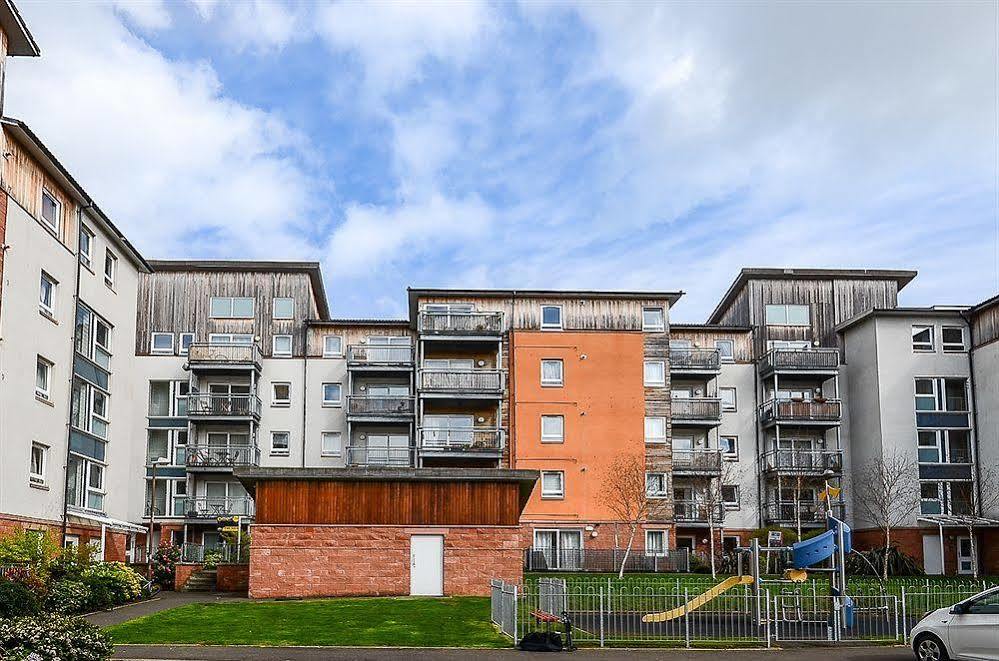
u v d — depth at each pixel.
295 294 52.62
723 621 22.75
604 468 48.50
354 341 52.31
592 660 17.97
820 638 20.77
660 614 20.48
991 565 46.81
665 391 50.19
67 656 14.62
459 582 28.95
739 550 28.48
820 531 47.75
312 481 29.28
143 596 29.80
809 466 50.78
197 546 41.62
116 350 36.44
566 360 49.75
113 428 35.97
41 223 30.03
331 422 51.44
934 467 48.75
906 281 54.81
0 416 27.17
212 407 49.62
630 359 49.91
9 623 14.55
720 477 50.47
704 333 53.56
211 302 52.34
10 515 27.50
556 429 49.00
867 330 50.88
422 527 29.19
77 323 32.56
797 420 51.03
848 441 52.41
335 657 17.83
